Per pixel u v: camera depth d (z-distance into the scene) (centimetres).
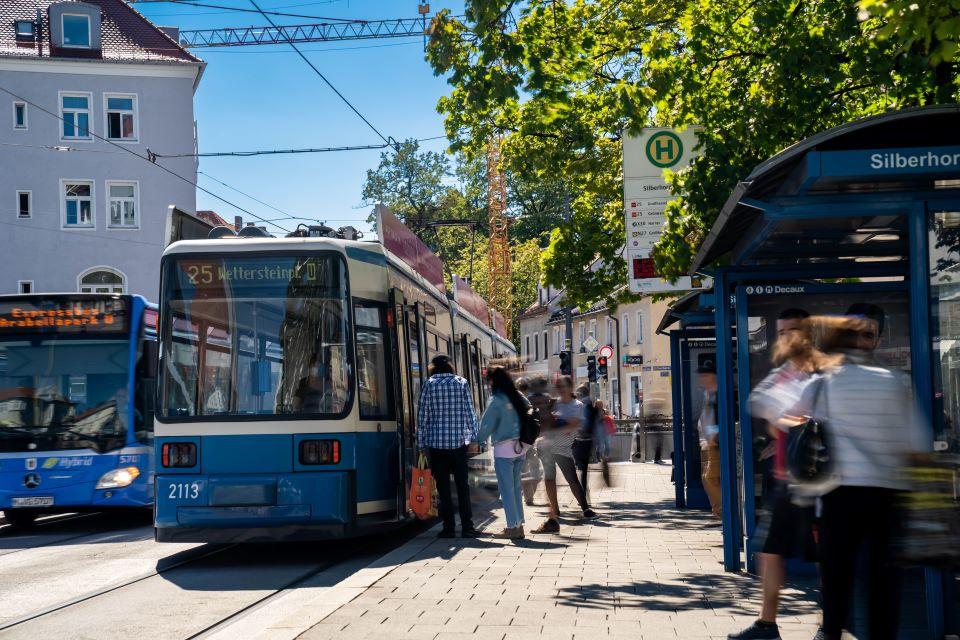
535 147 1967
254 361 1181
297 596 934
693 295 1421
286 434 1159
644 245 1451
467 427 1305
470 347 2117
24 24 4597
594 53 1573
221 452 1160
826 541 573
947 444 647
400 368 1304
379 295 1270
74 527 1652
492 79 1205
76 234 4503
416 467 1309
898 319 923
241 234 1295
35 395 1556
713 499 1503
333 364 1181
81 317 1575
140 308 1599
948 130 666
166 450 1167
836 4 1290
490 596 848
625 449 3641
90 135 4525
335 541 1409
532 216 6681
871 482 563
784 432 626
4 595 973
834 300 934
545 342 7888
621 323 6072
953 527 564
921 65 1147
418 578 946
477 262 6812
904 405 573
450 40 1209
